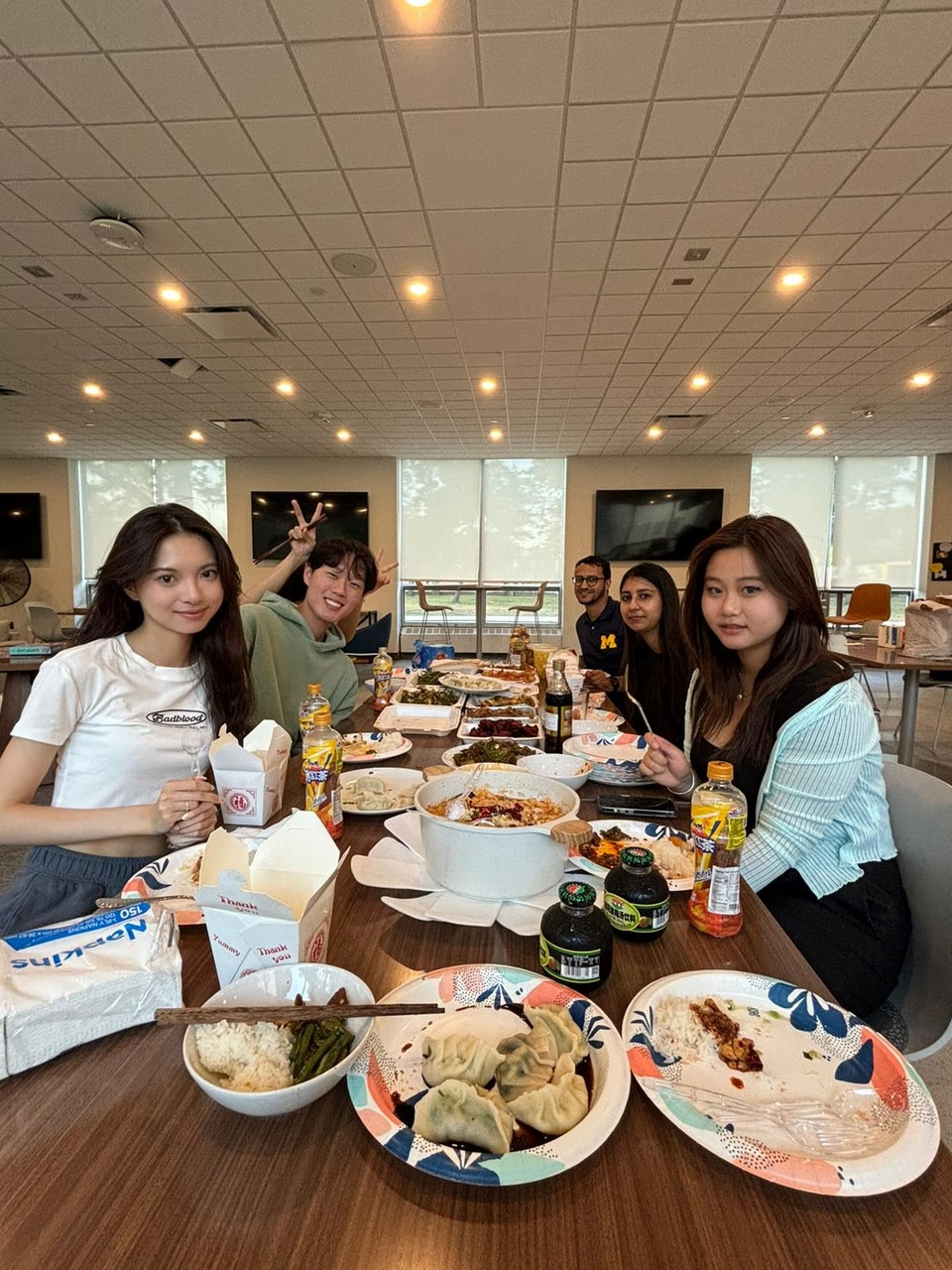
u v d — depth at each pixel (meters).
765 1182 0.42
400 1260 0.37
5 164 2.60
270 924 0.57
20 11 1.88
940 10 1.88
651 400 6.10
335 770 1.00
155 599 1.09
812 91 2.19
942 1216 0.39
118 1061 0.53
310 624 1.96
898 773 1.15
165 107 2.27
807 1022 0.58
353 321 4.25
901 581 8.99
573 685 2.17
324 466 9.23
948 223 3.03
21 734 1.00
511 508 9.34
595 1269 0.36
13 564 9.12
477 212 2.93
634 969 0.67
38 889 1.05
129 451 8.92
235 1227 0.39
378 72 2.11
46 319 4.26
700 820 0.74
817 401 6.11
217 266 3.49
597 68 2.09
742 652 1.27
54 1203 0.40
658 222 3.02
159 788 1.15
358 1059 0.50
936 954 0.96
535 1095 0.46
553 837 0.75
